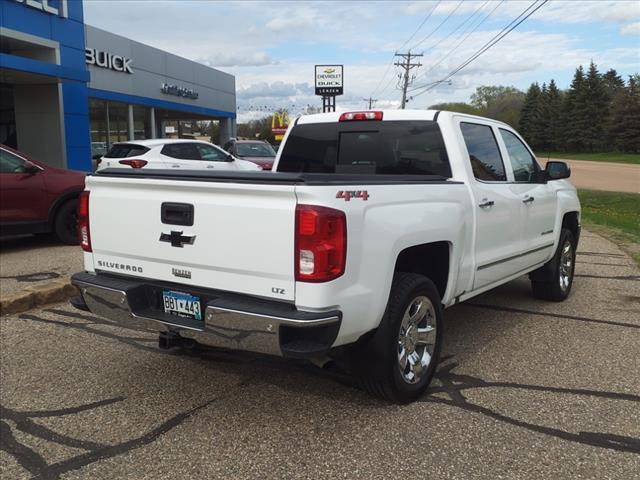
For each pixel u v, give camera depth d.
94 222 3.89
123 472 3.03
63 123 17.44
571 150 93.38
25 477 2.98
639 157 76.50
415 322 3.84
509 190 5.08
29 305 5.80
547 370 4.42
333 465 3.09
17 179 8.38
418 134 4.71
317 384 4.15
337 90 57.22
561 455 3.19
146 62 26.05
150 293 3.67
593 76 89.50
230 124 37.69
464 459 3.15
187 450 3.25
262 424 3.54
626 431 3.46
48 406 3.78
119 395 3.95
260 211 3.13
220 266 3.32
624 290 7.03
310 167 5.28
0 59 13.62
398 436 3.39
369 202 3.31
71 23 17.42
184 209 3.43
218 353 4.73
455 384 4.15
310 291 3.04
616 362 4.59
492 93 119.06
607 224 14.72
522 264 5.45
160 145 11.68
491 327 5.51
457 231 4.14
